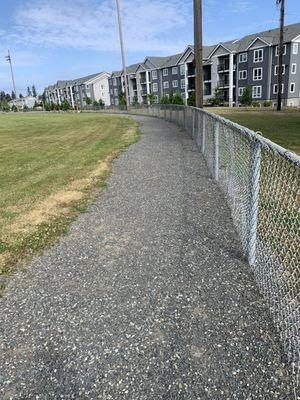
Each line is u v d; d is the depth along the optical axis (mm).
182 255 3951
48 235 4691
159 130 16391
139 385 2316
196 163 8391
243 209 4082
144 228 4762
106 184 7129
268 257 3227
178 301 3143
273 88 48062
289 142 10305
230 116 22875
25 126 25688
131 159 9570
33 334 2834
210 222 4805
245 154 3984
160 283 3436
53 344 2717
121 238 4496
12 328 2914
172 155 9609
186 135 13453
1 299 3312
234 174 4832
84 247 4305
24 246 4375
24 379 2414
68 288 3443
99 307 3127
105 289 3395
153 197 6059
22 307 3182
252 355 2486
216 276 3496
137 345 2656
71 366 2500
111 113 43844
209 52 56562
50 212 5594
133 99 75125
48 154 11555
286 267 2949
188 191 6246
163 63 67625
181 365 2447
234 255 3887
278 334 2654
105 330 2836
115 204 5844
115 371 2436
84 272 3721
